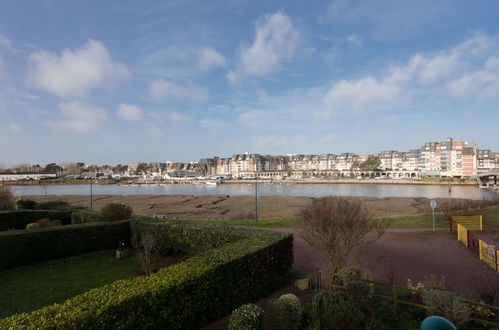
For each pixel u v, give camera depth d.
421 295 7.81
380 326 6.80
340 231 9.53
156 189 113.62
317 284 9.30
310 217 10.31
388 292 8.86
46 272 11.51
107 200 57.34
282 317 6.42
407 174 156.38
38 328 4.29
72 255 13.56
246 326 5.56
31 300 8.91
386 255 13.73
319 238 9.69
